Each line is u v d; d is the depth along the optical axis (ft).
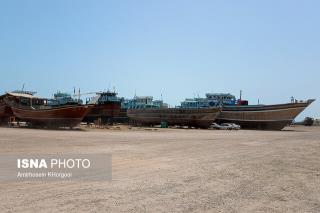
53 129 195.00
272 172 51.37
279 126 275.59
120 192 34.32
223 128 268.00
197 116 273.13
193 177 44.93
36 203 28.99
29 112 217.56
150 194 33.83
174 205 29.76
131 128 234.17
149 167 53.31
